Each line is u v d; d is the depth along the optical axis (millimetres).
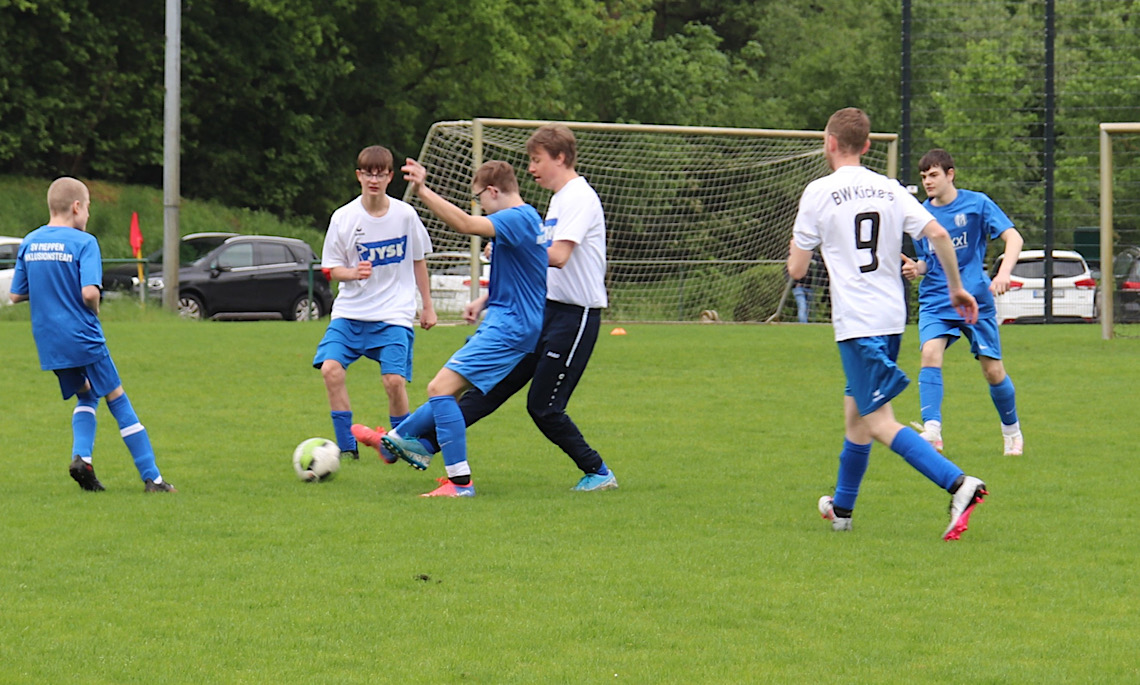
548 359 19234
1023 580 14070
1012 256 22359
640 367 37906
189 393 31500
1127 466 21500
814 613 12781
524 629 12211
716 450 23328
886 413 15961
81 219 19250
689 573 14273
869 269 15703
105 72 97938
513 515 17469
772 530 16594
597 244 19359
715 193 60656
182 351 41844
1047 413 28141
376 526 16656
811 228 15906
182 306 67062
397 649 11617
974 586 13812
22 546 15406
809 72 124688
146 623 12344
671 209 60688
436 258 54812
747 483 20062
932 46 108250
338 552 15180
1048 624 12445
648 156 60844
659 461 22141
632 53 122188
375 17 107812
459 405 19859
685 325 56594
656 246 60938
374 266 22609
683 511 17797
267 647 11656
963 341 47781
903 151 58281
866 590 13609
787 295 60031
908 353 42938
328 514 17453
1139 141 84375
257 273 68938
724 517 17406
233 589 13508
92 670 11039
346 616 12578
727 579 14023
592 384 33781
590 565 14602
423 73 114312
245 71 102625
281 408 28906
